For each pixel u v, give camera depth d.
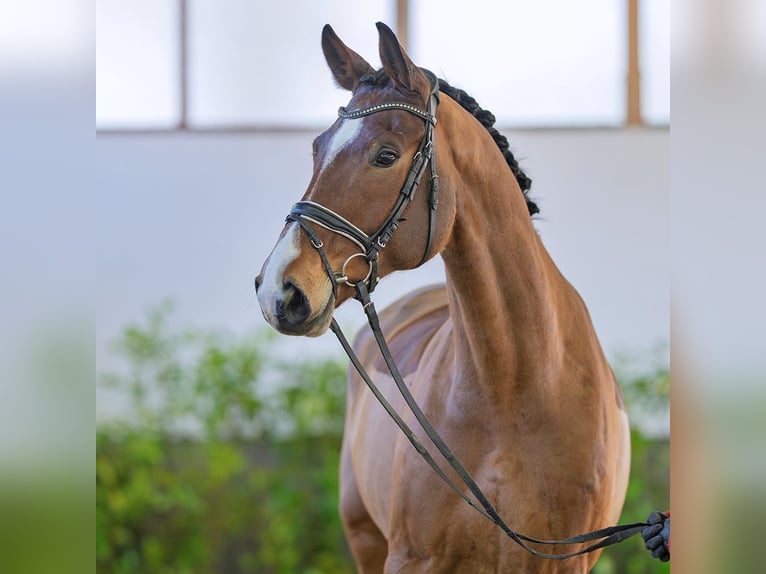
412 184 4.01
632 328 9.73
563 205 9.81
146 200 9.74
